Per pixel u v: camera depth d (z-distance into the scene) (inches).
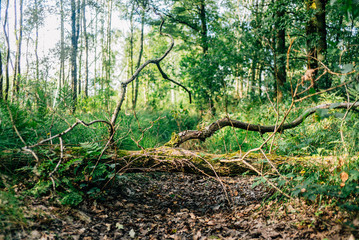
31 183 119.6
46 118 155.6
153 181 189.6
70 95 202.1
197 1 521.3
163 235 114.9
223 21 569.3
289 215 114.0
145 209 141.8
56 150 133.6
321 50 331.9
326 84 296.5
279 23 394.0
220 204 154.2
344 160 117.6
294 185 127.4
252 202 148.6
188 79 446.3
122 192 153.9
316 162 134.3
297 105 275.9
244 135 259.4
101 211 126.1
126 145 229.0
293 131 200.5
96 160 138.4
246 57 413.4
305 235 96.2
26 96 159.8
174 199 163.8
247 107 305.4
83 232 105.7
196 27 544.4
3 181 114.3
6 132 125.4
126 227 118.0
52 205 114.6
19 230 92.0
